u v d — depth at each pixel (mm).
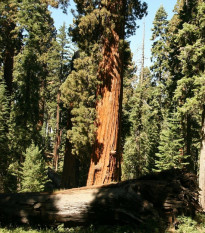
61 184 17375
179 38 15117
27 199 7945
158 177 8172
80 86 11367
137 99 24156
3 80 20859
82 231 6980
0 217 7805
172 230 6887
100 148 10453
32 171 16172
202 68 14734
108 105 10727
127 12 12469
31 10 20219
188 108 13625
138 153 23969
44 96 30750
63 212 7559
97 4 11805
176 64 20609
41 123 29750
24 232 6539
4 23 20844
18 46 21609
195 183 8297
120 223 7324
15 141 18891
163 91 26953
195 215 8016
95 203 7496
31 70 20344
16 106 19766
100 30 11547
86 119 10727
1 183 17797
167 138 19469
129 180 8172
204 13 14227
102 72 11195
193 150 23672
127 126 16719
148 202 7285
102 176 10172
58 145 33156
